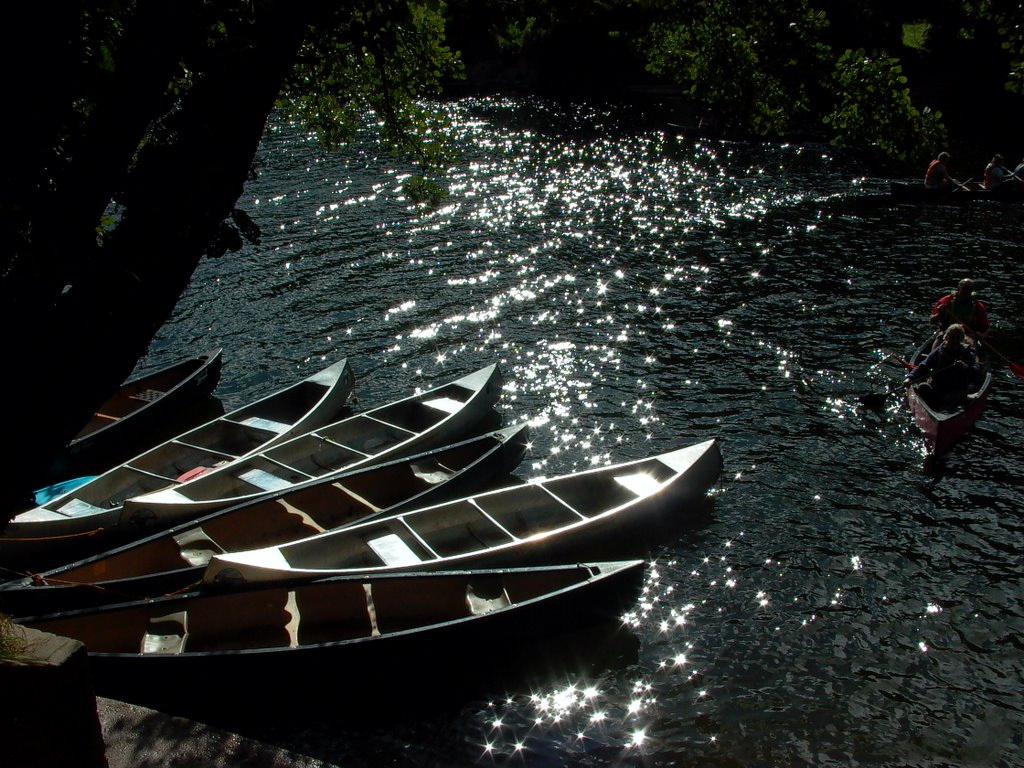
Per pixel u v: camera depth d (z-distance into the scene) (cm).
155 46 387
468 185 2980
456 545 1096
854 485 1237
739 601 1020
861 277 2048
